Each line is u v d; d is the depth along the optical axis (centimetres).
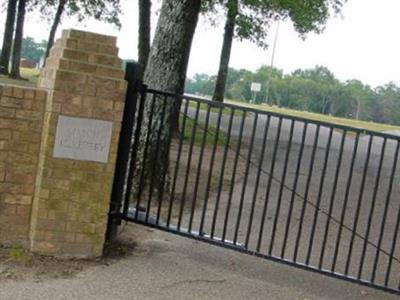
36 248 541
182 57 844
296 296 539
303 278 595
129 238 636
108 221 589
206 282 541
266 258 575
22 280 491
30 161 545
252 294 528
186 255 612
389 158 1992
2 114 533
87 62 538
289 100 8456
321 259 572
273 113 595
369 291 584
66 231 546
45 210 539
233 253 645
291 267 624
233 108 619
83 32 537
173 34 841
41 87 567
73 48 535
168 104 805
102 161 548
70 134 537
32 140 544
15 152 541
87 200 548
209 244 647
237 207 891
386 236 839
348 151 2017
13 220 548
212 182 1064
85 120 539
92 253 557
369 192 1228
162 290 509
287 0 1911
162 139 796
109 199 559
